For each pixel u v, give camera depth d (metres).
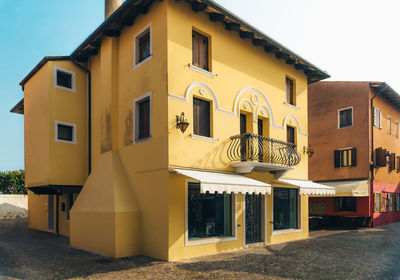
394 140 23.14
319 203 20.70
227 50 11.10
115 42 11.49
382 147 20.81
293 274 7.45
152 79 9.69
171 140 8.98
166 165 8.90
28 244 11.52
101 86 11.85
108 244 9.33
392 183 22.33
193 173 8.91
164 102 9.15
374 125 19.81
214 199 10.25
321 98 21.64
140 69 10.25
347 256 9.62
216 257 9.18
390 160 21.91
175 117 9.17
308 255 9.71
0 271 7.44
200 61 10.36
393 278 7.25
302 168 14.38
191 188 9.55
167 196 8.78
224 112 10.72
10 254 9.52
